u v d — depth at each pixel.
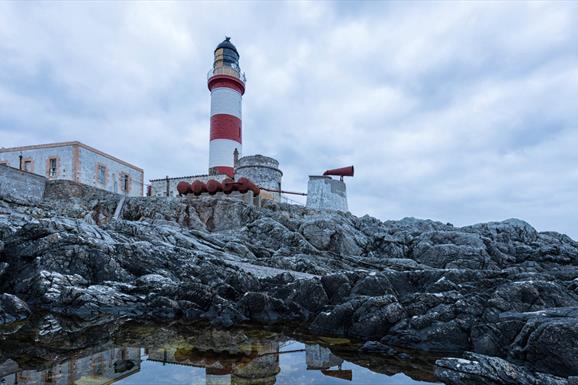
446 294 9.16
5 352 6.88
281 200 38.78
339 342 8.31
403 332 8.34
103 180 34.16
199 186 29.05
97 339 8.04
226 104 43.38
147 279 12.73
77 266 12.88
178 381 5.57
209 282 13.01
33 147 31.89
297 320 10.63
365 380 5.95
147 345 7.66
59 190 26.62
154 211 26.12
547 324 6.61
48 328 8.85
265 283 12.59
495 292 8.77
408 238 24.48
